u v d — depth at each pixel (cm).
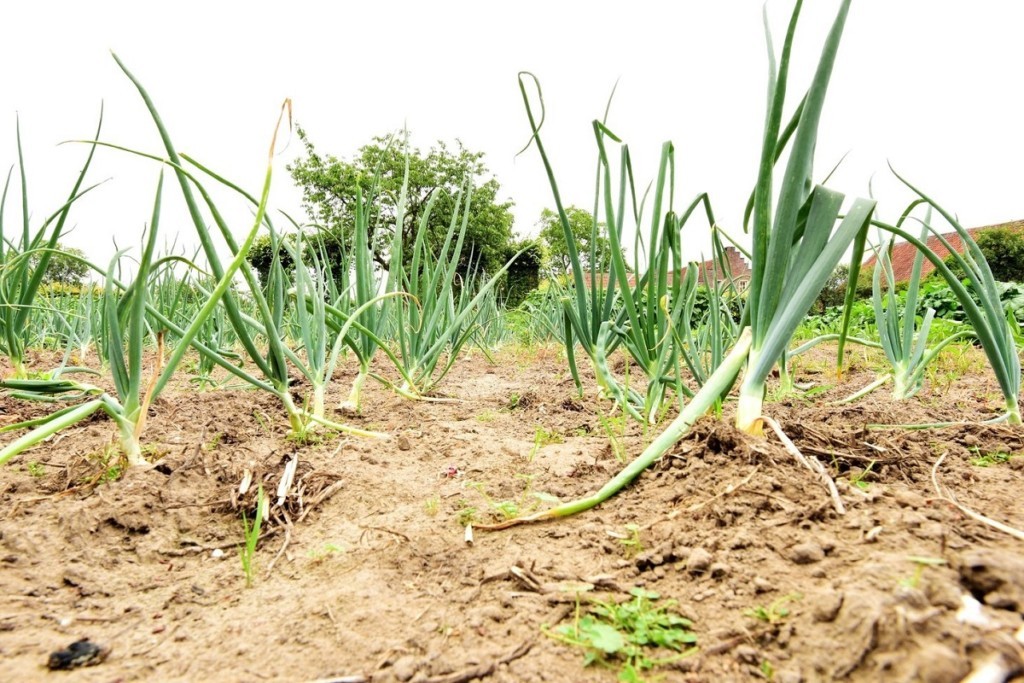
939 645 63
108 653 77
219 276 149
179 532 113
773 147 120
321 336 198
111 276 136
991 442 154
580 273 227
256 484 129
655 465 124
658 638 75
